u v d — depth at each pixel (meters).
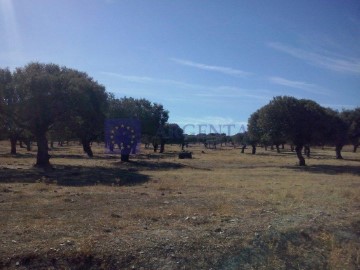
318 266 9.62
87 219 11.43
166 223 11.06
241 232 10.30
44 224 10.59
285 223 11.36
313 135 45.16
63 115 35.53
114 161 45.50
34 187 19.36
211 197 16.36
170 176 27.23
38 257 8.19
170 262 8.57
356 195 17.03
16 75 35.16
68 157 53.94
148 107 65.38
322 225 11.59
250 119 66.06
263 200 15.54
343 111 67.88
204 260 8.85
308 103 46.28
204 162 47.56
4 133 38.28
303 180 25.97
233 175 29.12
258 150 101.25
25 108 33.91
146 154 67.50
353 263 9.96
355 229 11.83
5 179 24.41
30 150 73.12
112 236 9.48
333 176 30.16
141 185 21.48
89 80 39.31
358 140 68.00
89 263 8.27
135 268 8.27
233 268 8.86
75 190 18.62
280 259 9.52
